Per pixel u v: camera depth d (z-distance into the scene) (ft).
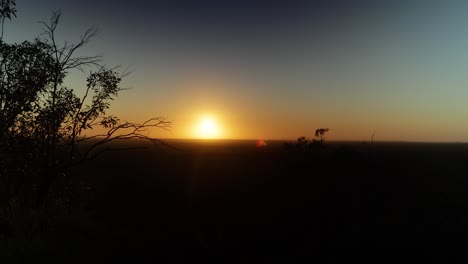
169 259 46.83
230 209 83.15
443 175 168.76
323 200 96.94
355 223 72.28
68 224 54.49
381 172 152.05
